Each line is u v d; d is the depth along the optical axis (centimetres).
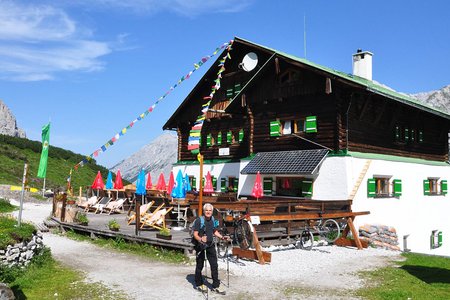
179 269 1020
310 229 1437
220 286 873
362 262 1180
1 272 869
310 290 860
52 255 1191
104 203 2388
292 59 1850
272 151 2008
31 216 2156
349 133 1784
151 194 2294
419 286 905
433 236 2189
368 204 1739
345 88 1752
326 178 1739
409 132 2189
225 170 2420
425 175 2170
